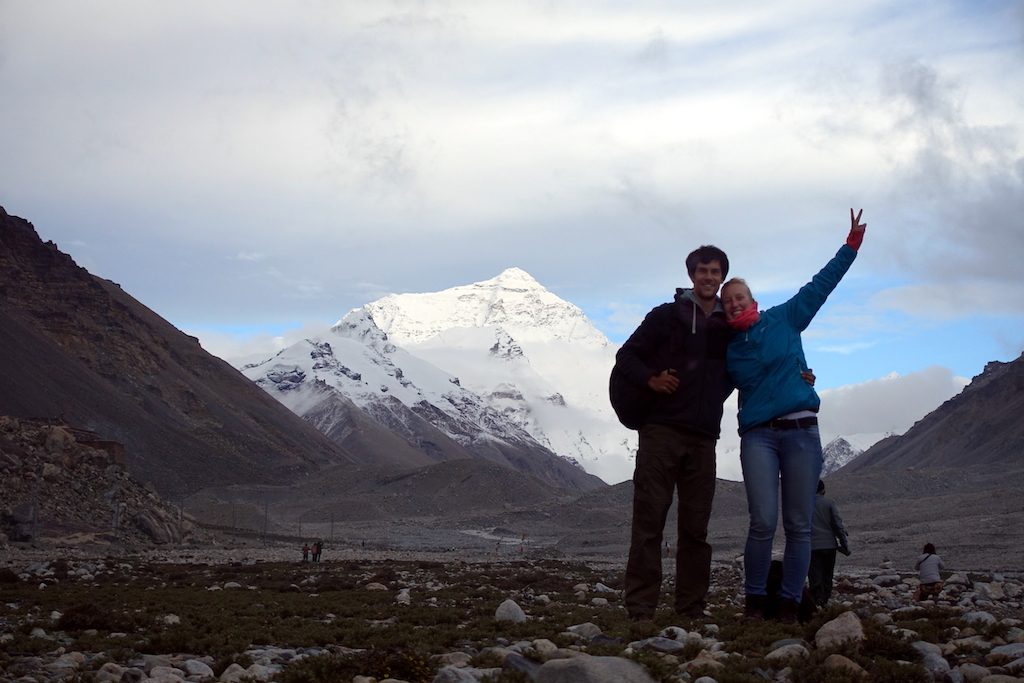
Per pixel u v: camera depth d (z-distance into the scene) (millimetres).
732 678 9555
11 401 181500
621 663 8914
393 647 14273
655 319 13953
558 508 177000
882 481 145500
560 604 23641
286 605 23312
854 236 13500
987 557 60031
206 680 11445
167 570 47188
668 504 14305
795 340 13461
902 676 9586
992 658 10539
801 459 13195
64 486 89812
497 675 9734
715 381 13891
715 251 13773
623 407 14258
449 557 83500
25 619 19188
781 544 72562
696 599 14555
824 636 11023
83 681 11281
